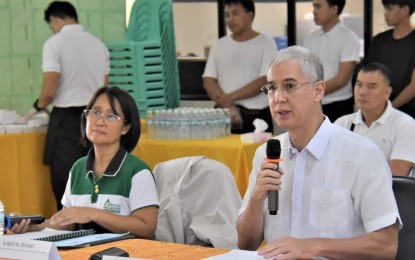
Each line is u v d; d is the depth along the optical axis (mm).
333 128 3738
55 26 8102
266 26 10359
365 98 5973
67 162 7945
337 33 8422
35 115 8164
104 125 4602
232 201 4773
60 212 4340
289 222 3758
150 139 7488
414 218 3846
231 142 7145
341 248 3436
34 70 9570
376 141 6012
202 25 10750
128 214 4543
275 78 3621
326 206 3670
